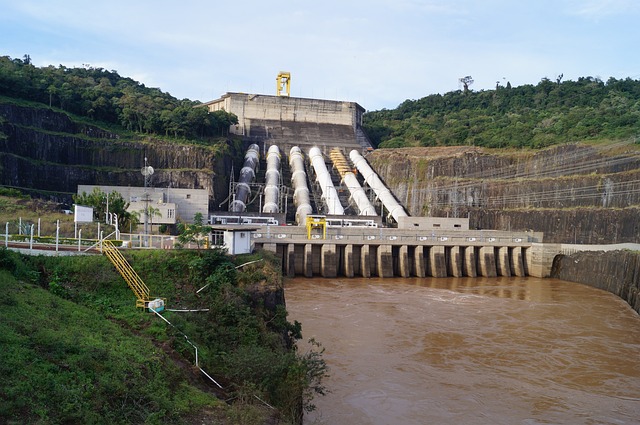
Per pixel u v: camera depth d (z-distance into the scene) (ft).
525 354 195.83
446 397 156.25
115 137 467.11
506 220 480.23
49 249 143.64
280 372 112.06
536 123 604.90
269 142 615.16
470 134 620.90
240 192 482.69
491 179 507.71
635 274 286.66
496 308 270.26
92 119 500.74
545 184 464.24
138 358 94.58
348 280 349.82
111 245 148.97
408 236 379.76
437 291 317.42
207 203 382.63
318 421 137.39
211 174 458.91
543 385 167.12
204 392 98.02
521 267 403.13
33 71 500.33
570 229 428.56
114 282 129.59
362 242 362.94
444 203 515.91
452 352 195.83
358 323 229.86
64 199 386.11
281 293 155.02
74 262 130.72
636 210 383.45
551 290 333.83
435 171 534.37
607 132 495.41
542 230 449.06
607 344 210.38
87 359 85.97
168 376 94.99
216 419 87.86
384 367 178.09
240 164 569.64
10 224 229.25
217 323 125.08
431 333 218.79
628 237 386.32
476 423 140.56
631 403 155.02
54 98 490.08
